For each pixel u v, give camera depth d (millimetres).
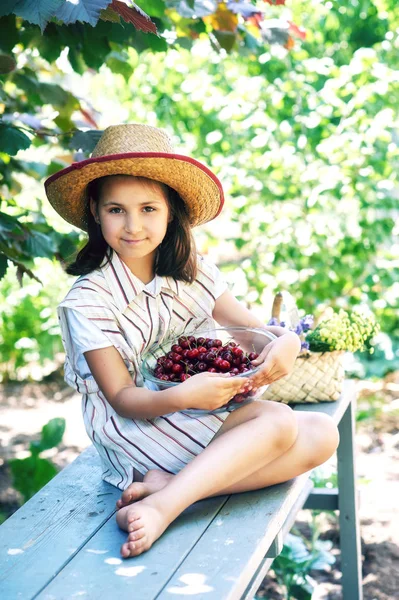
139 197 2006
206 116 5344
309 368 2553
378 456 4340
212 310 2346
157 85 5504
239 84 5016
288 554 3008
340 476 3045
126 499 1844
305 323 2586
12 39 2506
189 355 2033
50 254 2762
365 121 4664
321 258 4867
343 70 4727
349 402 2932
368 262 4926
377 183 4707
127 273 2141
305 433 2006
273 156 4812
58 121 2879
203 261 2334
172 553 1670
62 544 1736
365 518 3701
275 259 4914
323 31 5789
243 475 1897
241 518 1825
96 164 1958
